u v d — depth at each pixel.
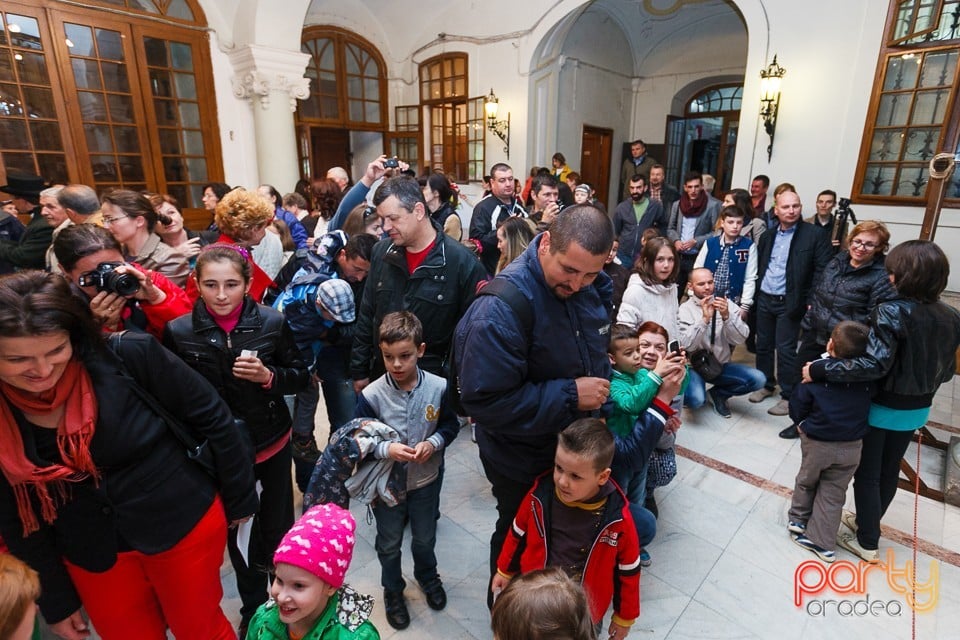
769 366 3.58
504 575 1.43
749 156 5.33
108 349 1.00
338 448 1.57
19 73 4.72
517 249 2.38
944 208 4.39
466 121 8.13
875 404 1.90
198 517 1.16
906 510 2.34
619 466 1.42
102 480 1.03
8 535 1.03
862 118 4.64
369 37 8.35
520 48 7.27
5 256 2.71
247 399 1.50
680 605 1.82
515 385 1.20
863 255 2.62
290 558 1.00
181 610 1.21
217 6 5.84
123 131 5.42
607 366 1.41
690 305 2.98
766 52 5.08
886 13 4.40
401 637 1.68
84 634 1.20
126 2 5.25
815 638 1.69
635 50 9.02
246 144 6.36
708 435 3.00
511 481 1.43
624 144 9.45
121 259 1.41
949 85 4.20
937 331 1.78
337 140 8.70
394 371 1.60
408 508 1.73
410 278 1.91
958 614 1.78
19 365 0.83
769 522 2.26
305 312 2.11
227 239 2.12
